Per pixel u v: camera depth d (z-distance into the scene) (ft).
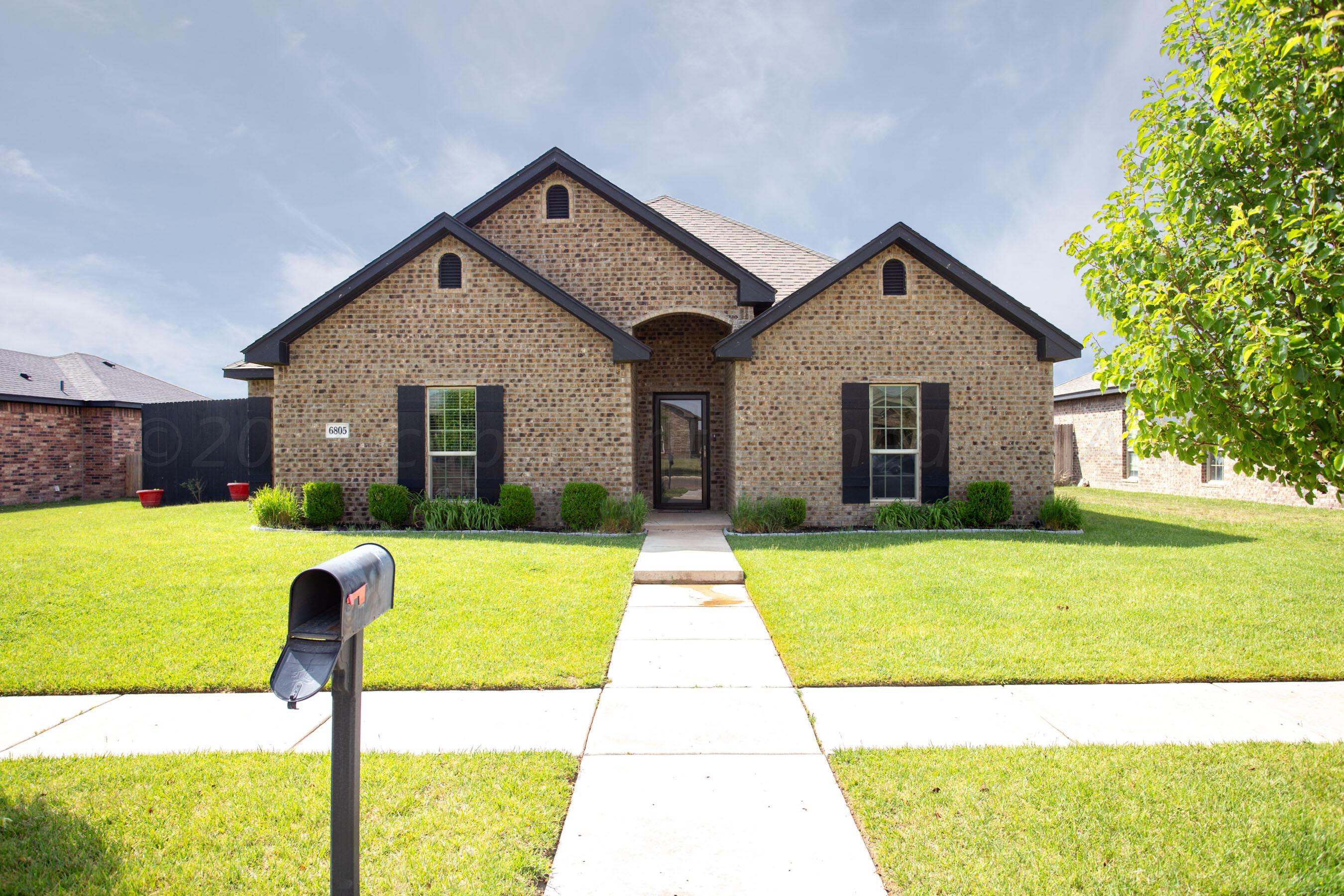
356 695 6.63
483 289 39.45
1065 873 8.16
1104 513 46.26
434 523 37.81
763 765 11.09
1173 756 11.25
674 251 42.57
